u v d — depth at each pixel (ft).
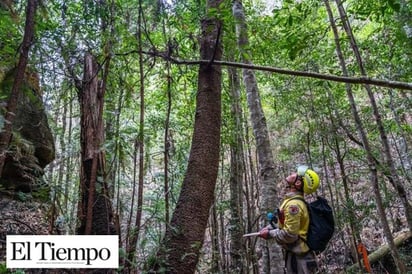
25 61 6.40
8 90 11.19
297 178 9.75
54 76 10.28
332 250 23.48
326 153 23.34
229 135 18.79
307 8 12.35
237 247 17.26
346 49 17.26
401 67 15.06
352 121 22.97
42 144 15.74
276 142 27.30
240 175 18.25
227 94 19.38
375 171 12.82
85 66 9.87
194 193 10.64
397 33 10.66
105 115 10.83
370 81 5.98
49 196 10.80
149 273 9.13
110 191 10.40
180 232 10.05
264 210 14.26
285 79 20.17
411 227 11.52
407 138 23.13
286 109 24.43
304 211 9.21
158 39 13.66
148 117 17.48
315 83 19.25
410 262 19.71
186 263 9.73
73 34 9.79
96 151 8.44
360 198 23.59
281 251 13.73
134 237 9.23
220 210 18.99
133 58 12.18
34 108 15.23
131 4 10.92
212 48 12.01
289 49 10.02
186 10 13.42
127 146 10.89
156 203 10.11
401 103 19.99
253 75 16.11
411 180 20.75
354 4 13.93
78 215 9.43
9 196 12.03
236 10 14.80
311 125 22.94
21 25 9.04
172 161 15.25
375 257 21.18
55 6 9.96
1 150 6.15
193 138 11.52
